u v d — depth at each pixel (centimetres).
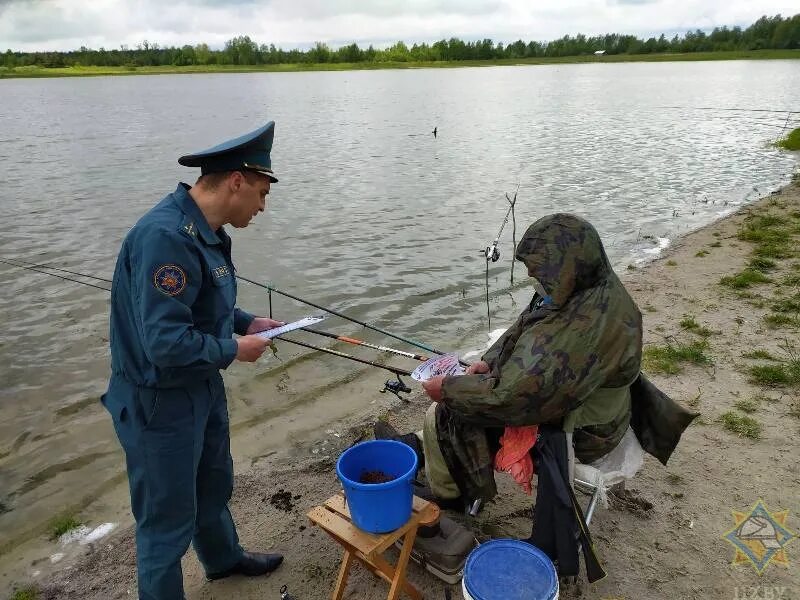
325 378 591
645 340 609
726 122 2773
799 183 1420
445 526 329
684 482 394
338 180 1560
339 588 306
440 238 1042
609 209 1241
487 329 701
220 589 330
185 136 2547
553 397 270
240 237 1049
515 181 1519
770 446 426
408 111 3659
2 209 1245
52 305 764
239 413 531
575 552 286
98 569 358
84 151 2088
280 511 392
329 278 861
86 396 566
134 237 255
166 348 243
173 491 272
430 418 322
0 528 403
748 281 759
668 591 314
